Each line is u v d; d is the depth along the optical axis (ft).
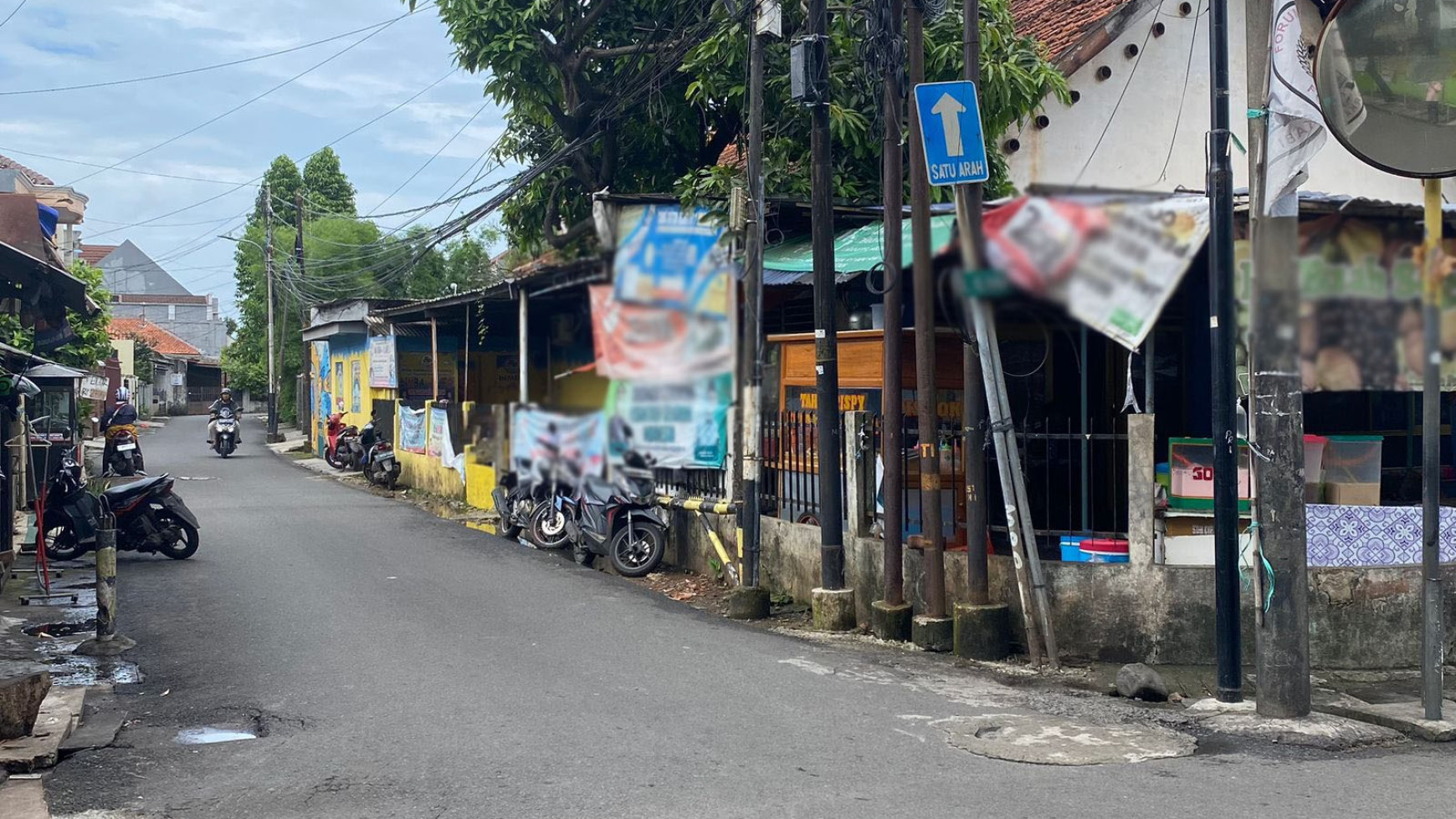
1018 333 29.32
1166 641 25.99
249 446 109.40
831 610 29.35
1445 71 21.20
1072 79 44.09
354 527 48.42
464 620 29.32
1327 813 15.93
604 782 16.99
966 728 20.29
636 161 52.65
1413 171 21.49
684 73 46.91
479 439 55.93
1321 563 26.58
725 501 35.47
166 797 16.74
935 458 27.20
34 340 37.65
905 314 28.43
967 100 23.90
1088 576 26.18
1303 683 21.31
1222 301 22.11
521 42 46.39
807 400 34.96
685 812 15.70
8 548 36.35
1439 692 21.12
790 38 41.37
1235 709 21.81
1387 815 15.90
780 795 16.44
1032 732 20.04
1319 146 21.39
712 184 40.32
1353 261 22.47
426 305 61.67
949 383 31.48
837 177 40.98
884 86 27.68
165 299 238.27
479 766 17.78
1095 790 16.88
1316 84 21.20
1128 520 26.78
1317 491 27.58
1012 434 26.20
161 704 22.02
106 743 19.42
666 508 38.45
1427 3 21.13
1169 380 31.81
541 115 51.11
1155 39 44.86
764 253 35.29
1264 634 21.48
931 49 38.34
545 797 16.35
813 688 23.00
